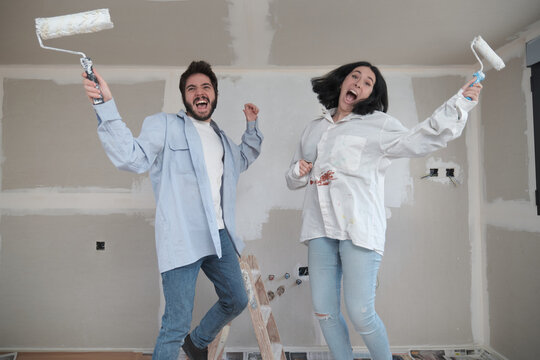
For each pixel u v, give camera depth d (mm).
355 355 2824
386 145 1910
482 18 2207
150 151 1782
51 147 2969
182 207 1830
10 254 2912
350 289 1917
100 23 1374
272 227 2994
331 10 2111
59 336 2900
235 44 2570
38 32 1353
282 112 3043
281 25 2291
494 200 2832
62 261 2924
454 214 3016
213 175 2008
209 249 1879
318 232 2045
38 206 2938
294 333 2941
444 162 3033
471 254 3004
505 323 2711
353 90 2035
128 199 2957
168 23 2252
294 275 2971
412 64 2965
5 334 2887
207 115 2064
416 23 2270
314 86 2301
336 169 1978
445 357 2844
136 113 2990
